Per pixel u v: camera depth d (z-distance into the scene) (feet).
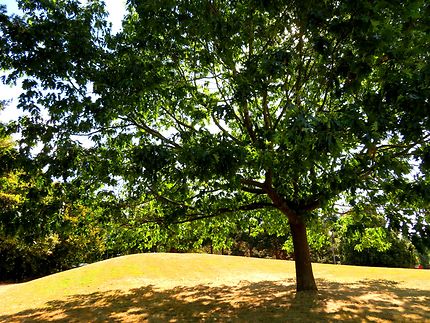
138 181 26.37
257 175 29.50
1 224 23.35
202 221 34.14
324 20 16.34
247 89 21.83
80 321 29.07
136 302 35.37
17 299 41.34
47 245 80.79
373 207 26.61
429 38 15.03
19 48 22.68
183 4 24.14
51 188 26.55
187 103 28.09
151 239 35.01
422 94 14.71
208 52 25.99
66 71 23.84
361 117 16.96
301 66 23.72
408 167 22.30
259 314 27.43
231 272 56.49
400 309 27.53
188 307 31.81
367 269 59.72
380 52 15.64
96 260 107.45
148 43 26.03
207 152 18.42
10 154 24.03
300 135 14.65
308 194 30.96
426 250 20.12
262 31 23.91
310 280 33.81
